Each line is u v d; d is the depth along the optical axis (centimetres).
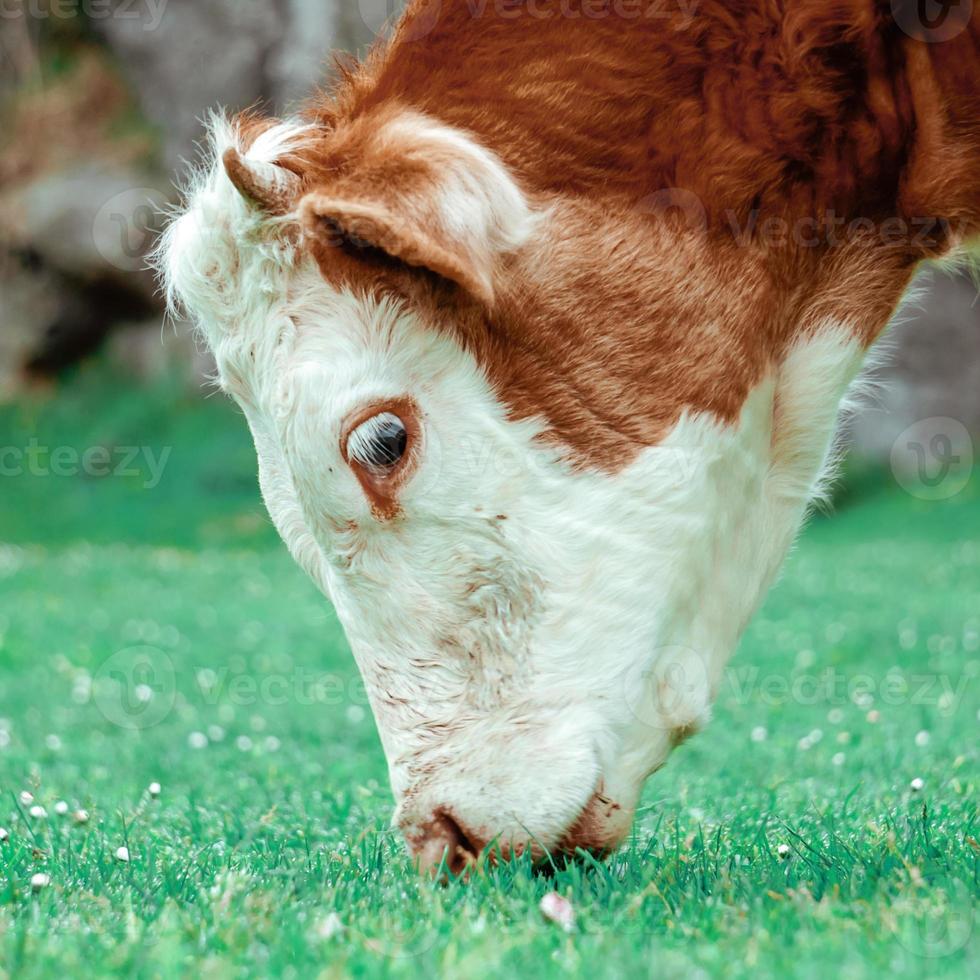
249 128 560
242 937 465
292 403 521
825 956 429
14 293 3603
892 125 557
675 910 504
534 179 527
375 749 1059
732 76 542
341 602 546
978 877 524
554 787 513
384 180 488
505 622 525
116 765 1008
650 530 527
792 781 851
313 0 3048
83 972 428
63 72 3747
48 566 2525
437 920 474
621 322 526
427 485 520
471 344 518
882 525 2853
